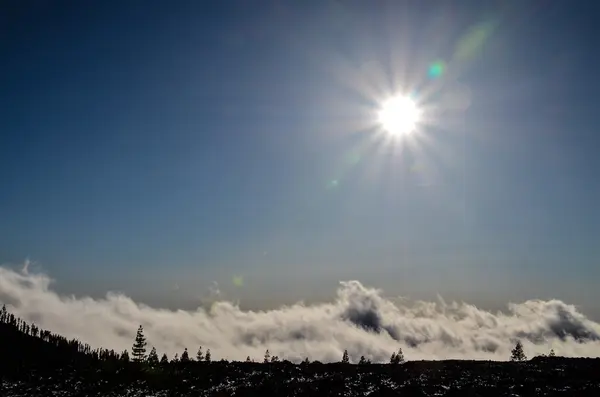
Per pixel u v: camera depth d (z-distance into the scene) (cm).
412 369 10144
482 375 8962
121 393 9219
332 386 8450
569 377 8325
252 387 8650
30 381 10581
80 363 12900
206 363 12350
